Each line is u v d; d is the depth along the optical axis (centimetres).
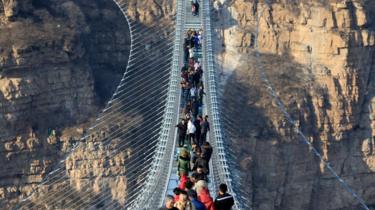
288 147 19262
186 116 8831
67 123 18212
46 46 18388
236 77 19575
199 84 10256
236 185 9725
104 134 17662
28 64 18000
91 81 18825
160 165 8875
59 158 17800
